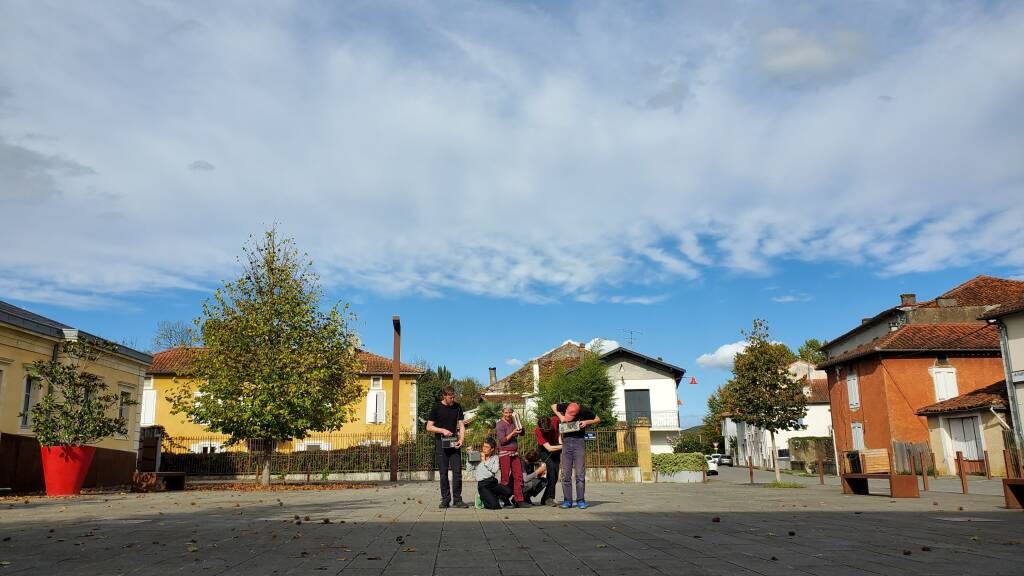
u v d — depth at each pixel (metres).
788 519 9.04
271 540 6.79
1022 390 24.48
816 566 5.05
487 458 11.04
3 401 18.14
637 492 17.45
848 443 37.59
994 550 5.86
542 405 37.28
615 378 48.44
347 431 38.78
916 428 32.59
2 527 8.13
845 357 36.69
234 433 20.17
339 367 20.69
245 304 19.88
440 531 7.57
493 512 10.27
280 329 20.06
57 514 10.12
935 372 32.94
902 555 5.60
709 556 5.61
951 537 6.85
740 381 24.08
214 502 13.07
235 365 19.52
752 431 59.72
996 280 38.97
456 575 4.79
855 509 11.05
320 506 11.79
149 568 5.10
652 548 6.11
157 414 36.88
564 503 10.88
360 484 22.20
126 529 7.85
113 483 22.17
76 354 16.41
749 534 7.19
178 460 27.25
